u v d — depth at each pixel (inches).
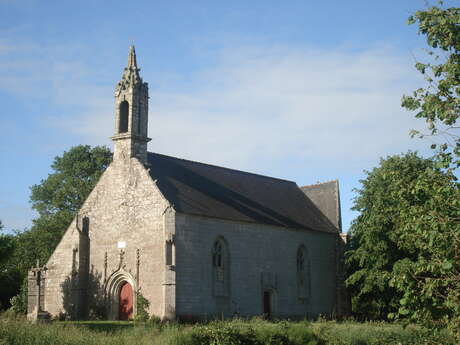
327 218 2564.0
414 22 692.1
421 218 647.8
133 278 1857.8
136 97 2000.5
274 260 2166.6
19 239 2785.4
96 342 1055.0
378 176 2060.8
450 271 633.0
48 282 2034.9
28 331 1058.1
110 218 1968.5
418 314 653.9
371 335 1286.9
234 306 1964.8
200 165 2241.6
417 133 688.4
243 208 2135.8
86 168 3171.8
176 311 1763.0
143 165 1940.2
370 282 2069.4
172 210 1814.7
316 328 1288.1
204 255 1893.5
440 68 674.2
